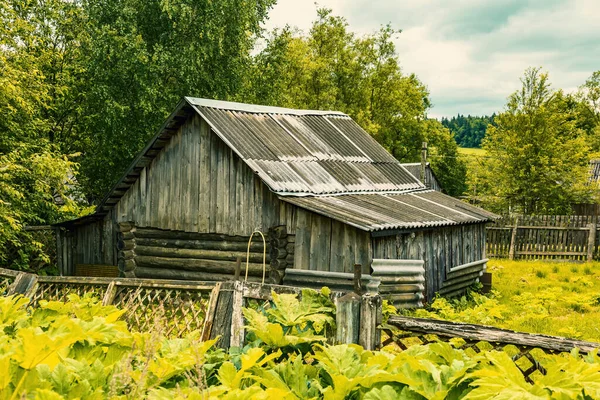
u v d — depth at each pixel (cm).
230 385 312
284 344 390
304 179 1340
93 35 2214
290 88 4162
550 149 2714
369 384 303
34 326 408
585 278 1703
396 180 1694
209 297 500
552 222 2325
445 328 418
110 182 2405
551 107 2719
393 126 4909
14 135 1582
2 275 629
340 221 1153
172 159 1428
